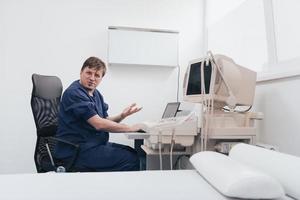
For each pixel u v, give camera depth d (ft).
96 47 9.39
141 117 9.55
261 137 6.51
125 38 9.12
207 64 5.63
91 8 9.39
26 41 9.07
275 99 6.04
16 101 9.03
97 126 6.26
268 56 6.62
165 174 3.94
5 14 8.97
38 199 2.81
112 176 3.74
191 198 2.95
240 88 5.75
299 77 5.33
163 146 5.93
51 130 6.71
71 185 3.29
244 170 3.14
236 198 2.95
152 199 2.87
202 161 3.92
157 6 9.77
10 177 3.61
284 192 3.01
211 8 9.96
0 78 8.95
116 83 9.46
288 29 6.03
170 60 9.38
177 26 9.87
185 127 5.60
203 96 5.56
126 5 9.58
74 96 6.42
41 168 6.29
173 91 9.75
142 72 9.60
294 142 5.42
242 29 8.24
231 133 5.55
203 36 10.00
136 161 6.55
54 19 9.22
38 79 6.63
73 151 6.13
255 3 7.59
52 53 9.20
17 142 9.05
